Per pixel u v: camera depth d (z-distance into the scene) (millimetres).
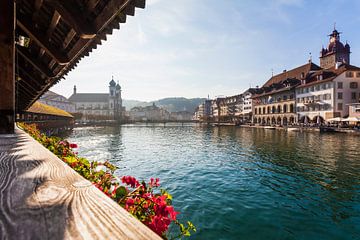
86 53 7590
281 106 64500
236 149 25438
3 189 1177
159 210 1939
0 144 3000
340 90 47312
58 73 9109
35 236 686
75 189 1221
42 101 93500
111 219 872
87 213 913
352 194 10352
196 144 32031
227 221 7867
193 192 10969
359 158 18156
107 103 135500
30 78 11109
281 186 11633
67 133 52344
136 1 4262
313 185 11703
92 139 40281
